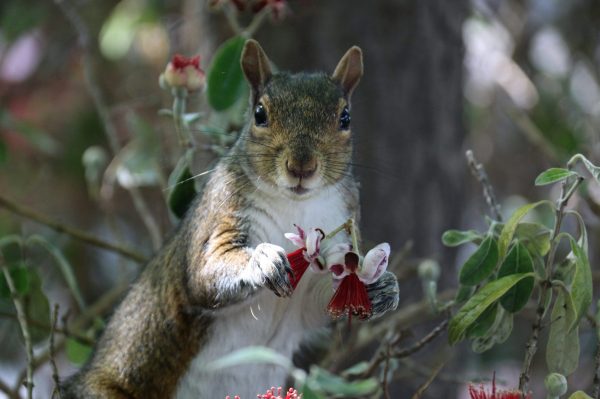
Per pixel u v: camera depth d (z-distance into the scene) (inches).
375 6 459.2
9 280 366.6
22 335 397.1
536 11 601.9
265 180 328.2
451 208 477.1
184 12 533.6
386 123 461.7
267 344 351.3
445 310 343.9
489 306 319.3
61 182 600.1
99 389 359.3
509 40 600.1
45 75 606.2
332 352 384.5
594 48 594.2
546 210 535.2
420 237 466.0
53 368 341.7
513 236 330.6
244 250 327.3
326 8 456.4
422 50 465.4
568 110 563.8
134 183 445.7
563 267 322.7
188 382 352.2
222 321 346.0
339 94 338.0
